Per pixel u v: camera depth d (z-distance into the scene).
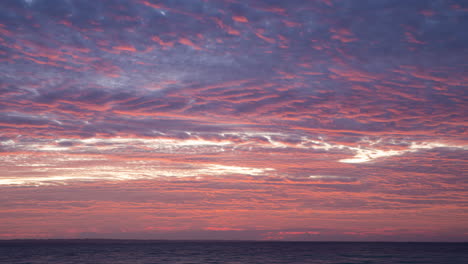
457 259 112.69
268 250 186.75
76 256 125.44
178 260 105.94
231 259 110.81
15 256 125.88
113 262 98.44
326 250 187.25
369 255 134.25
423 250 184.12
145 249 199.88
